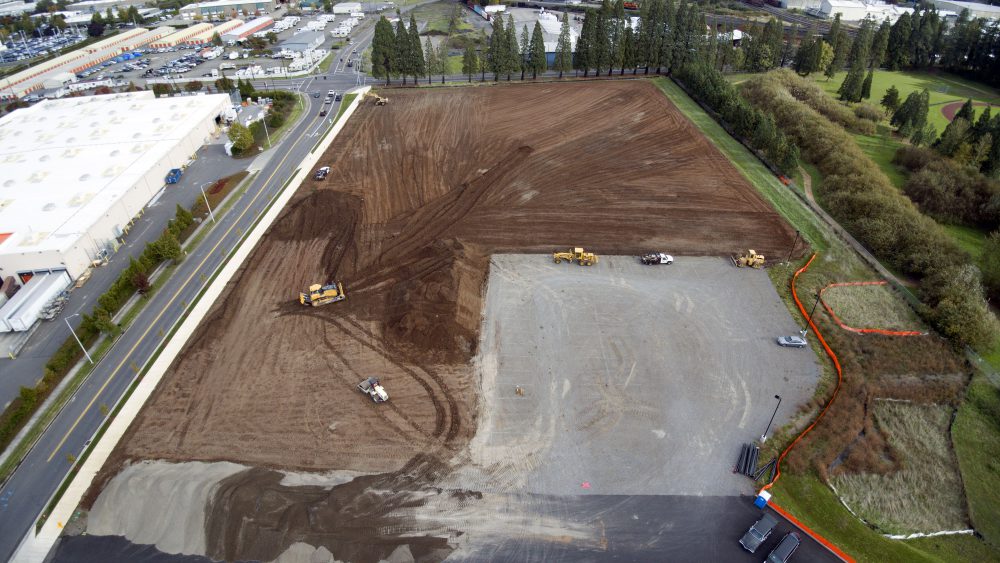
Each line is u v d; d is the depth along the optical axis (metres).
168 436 40.06
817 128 84.19
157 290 55.28
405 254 60.00
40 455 38.97
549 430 40.56
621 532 34.25
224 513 34.38
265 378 44.94
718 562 32.81
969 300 50.59
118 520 34.81
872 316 52.44
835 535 34.44
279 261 59.41
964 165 75.50
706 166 79.50
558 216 67.12
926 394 44.84
